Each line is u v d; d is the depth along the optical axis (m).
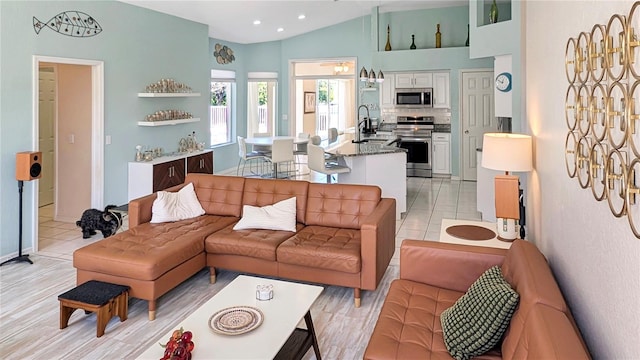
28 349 2.70
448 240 3.08
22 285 3.66
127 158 5.80
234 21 7.54
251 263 3.54
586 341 1.72
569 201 2.01
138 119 5.95
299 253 3.33
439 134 8.93
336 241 3.49
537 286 1.79
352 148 6.12
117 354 2.66
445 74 8.72
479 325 1.89
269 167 10.03
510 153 3.01
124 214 5.04
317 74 10.26
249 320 2.22
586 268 1.72
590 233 1.66
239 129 9.82
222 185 4.34
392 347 1.98
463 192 7.55
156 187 5.86
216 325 2.18
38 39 4.46
